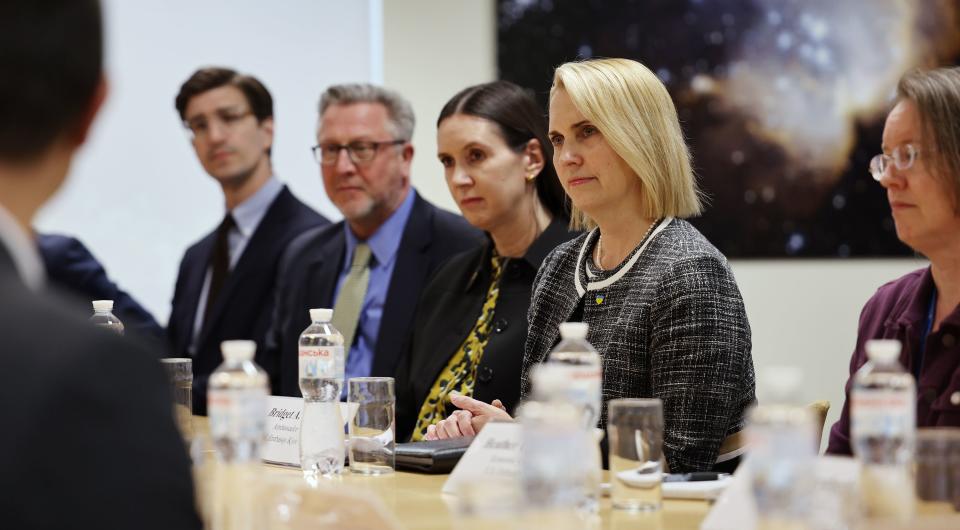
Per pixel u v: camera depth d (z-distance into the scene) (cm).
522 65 862
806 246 791
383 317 596
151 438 154
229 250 728
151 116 891
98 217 876
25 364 148
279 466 398
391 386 375
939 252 330
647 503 289
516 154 523
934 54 770
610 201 410
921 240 328
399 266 605
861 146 782
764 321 799
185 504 156
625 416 292
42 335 152
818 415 393
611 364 396
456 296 530
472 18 882
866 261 782
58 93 171
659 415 294
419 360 525
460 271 538
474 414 412
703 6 809
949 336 325
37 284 169
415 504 311
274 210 715
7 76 167
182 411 382
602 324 407
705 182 807
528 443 224
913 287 359
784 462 229
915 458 248
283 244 702
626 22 830
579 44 845
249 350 279
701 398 373
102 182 877
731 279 392
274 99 923
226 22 912
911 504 245
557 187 527
